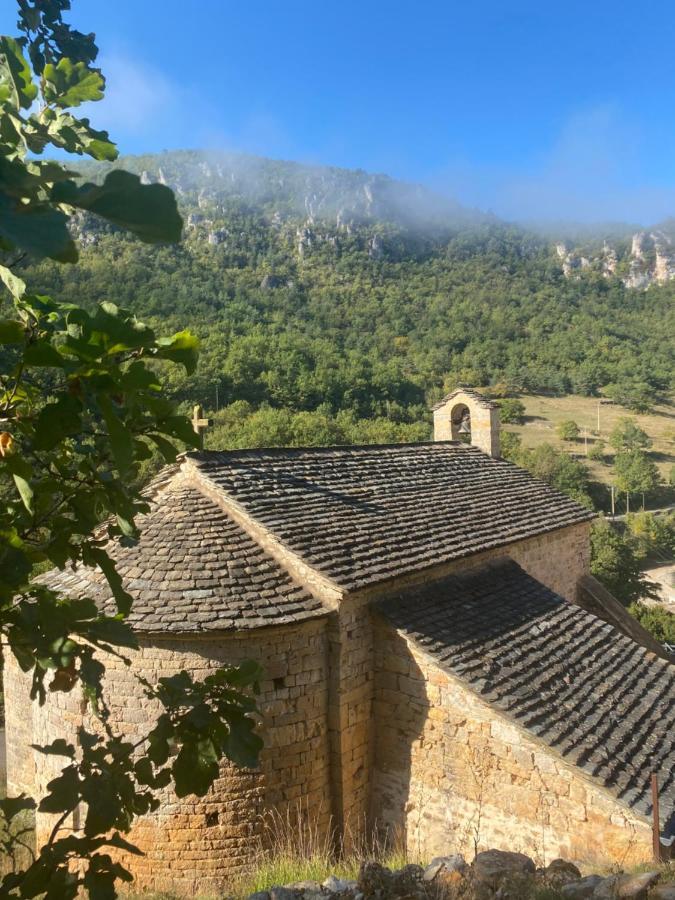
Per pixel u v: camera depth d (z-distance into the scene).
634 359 126.19
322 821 10.73
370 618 11.41
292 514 12.10
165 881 10.01
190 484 12.34
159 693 3.29
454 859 6.76
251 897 6.48
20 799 2.95
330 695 10.81
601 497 77.88
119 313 2.82
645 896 5.52
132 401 2.61
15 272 3.13
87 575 11.00
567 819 9.63
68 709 10.84
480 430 20.48
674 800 9.34
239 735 3.30
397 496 14.74
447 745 10.76
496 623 12.48
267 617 10.14
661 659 13.29
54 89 3.29
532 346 131.62
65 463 3.34
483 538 14.38
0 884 2.92
